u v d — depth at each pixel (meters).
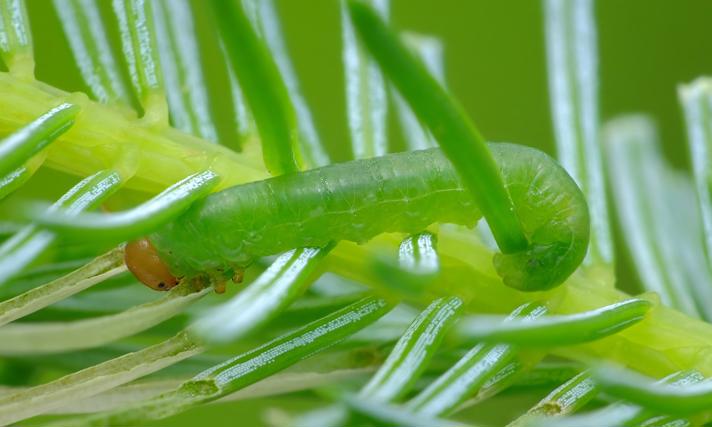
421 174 0.09
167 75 0.09
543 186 0.09
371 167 0.09
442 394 0.08
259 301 0.07
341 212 0.09
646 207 0.09
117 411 0.08
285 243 0.09
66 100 0.08
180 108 0.09
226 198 0.08
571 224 0.09
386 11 0.09
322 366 0.08
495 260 0.09
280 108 0.08
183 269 0.08
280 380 0.08
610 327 0.08
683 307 0.09
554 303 0.09
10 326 0.08
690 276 0.09
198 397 0.08
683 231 0.10
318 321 0.08
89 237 0.07
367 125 0.09
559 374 0.08
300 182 0.09
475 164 0.08
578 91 0.09
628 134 0.10
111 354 0.08
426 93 0.08
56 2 0.09
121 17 0.08
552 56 0.09
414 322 0.08
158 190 0.08
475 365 0.08
